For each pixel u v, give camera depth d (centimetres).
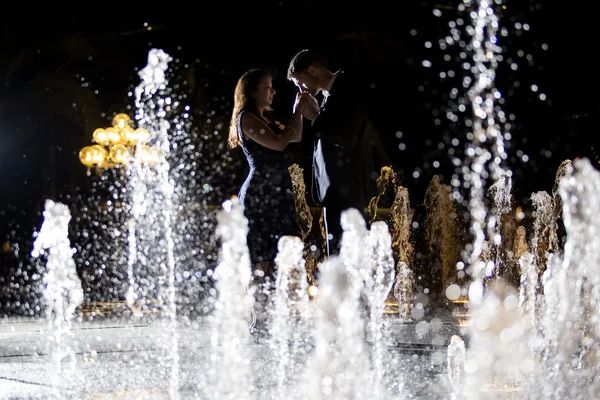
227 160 2034
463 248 965
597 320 379
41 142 1928
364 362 329
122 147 1412
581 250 389
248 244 470
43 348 459
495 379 293
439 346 400
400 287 709
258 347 407
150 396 290
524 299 554
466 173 1945
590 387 284
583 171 396
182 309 754
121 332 541
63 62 1948
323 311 372
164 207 1229
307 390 289
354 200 445
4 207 1872
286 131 462
